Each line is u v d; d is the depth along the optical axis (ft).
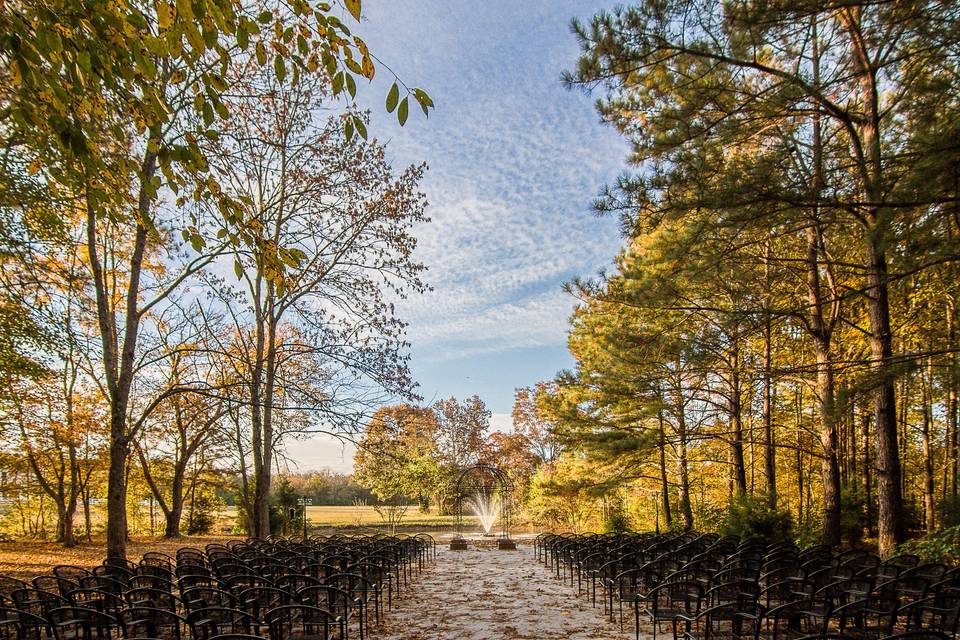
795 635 17.15
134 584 23.11
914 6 22.00
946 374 24.22
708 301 43.06
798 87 27.73
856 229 35.83
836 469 39.78
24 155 36.01
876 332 32.96
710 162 28.14
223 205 15.88
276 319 55.72
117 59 13.61
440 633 24.85
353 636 24.29
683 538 38.50
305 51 14.14
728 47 28.55
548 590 35.86
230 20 13.02
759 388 60.59
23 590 18.40
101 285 40.19
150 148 14.93
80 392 68.64
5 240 38.27
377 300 56.65
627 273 48.49
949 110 21.57
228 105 46.16
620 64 29.01
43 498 85.20
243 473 67.51
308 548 33.68
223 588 20.92
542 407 60.08
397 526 96.84
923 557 29.43
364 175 57.57
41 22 12.73
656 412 52.42
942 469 62.59
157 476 88.33
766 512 44.68
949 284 37.27
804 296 44.88
